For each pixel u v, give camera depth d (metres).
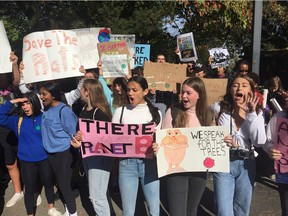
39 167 2.51
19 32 5.18
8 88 3.29
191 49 3.80
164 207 2.79
